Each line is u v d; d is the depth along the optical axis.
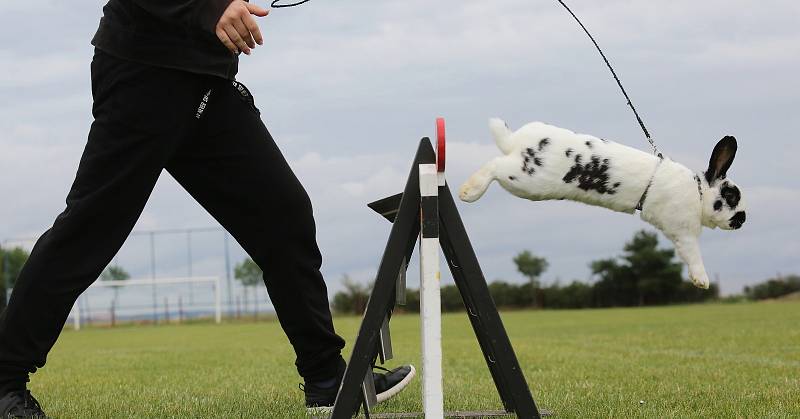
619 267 36.38
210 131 3.35
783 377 5.18
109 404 4.22
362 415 3.62
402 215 2.69
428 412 2.61
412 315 29.73
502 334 2.70
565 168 2.84
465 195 2.86
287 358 8.02
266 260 3.53
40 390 5.19
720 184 2.92
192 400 4.32
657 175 2.85
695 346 8.43
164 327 26.59
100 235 3.20
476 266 2.69
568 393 4.36
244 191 3.43
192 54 3.16
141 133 3.13
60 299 3.21
